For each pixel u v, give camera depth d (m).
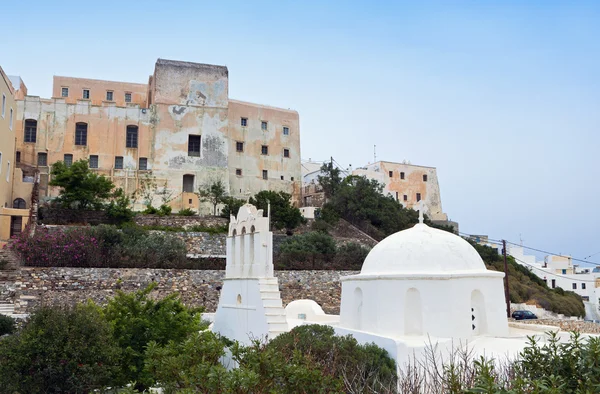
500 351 17.08
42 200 53.19
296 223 54.12
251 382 10.34
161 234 44.78
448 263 19.56
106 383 18.62
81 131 59.78
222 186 62.66
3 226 44.50
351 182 69.38
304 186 76.75
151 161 61.00
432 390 12.37
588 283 85.19
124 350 19.94
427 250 19.80
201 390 11.34
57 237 37.59
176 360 12.99
